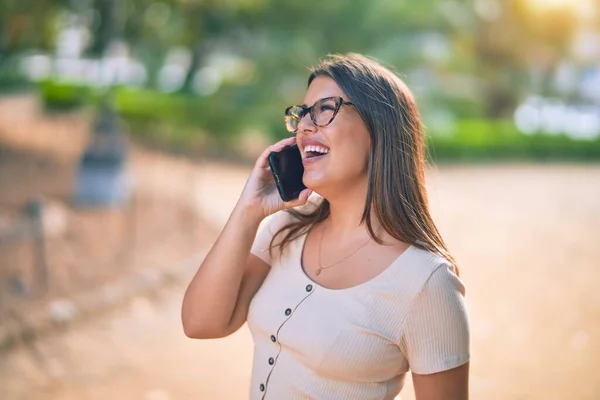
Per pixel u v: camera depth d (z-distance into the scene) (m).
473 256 8.37
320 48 17.17
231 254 1.84
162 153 15.35
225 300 1.85
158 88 25.25
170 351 4.86
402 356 1.63
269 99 16.78
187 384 4.30
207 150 16.64
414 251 1.62
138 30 15.52
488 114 26.73
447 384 1.57
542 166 20.12
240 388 4.30
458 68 22.95
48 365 4.39
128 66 25.25
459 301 1.58
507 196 13.70
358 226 1.72
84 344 4.79
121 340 4.95
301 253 1.82
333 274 1.71
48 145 13.97
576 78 31.11
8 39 13.28
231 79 17.22
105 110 8.74
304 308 1.67
